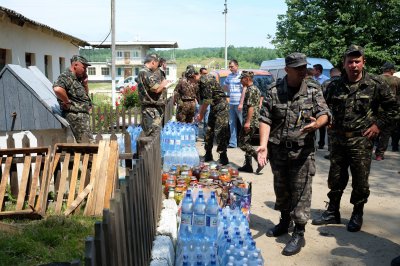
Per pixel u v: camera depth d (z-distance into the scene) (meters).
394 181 6.74
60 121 5.61
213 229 3.60
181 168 5.66
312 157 3.91
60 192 4.79
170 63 49.47
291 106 3.88
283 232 4.40
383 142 8.29
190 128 7.23
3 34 11.59
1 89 5.54
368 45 21.53
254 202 5.53
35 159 4.96
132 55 48.84
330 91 4.44
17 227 4.11
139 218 3.02
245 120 6.88
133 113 11.88
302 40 23.34
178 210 4.33
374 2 22.14
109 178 4.77
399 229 4.62
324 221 4.75
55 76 17.67
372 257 3.89
